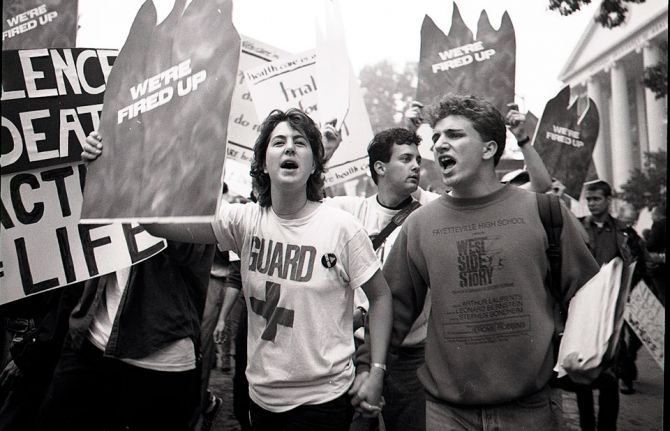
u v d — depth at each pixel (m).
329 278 2.31
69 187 3.00
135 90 2.51
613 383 3.71
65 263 2.95
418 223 2.42
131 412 3.03
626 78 9.20
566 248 2.25
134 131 2.49
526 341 2.22
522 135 3.51
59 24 3.72
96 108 3.03
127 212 2.44
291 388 2.30
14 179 2.97
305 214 2.39
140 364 2.95
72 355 2.98
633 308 4.28
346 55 3.20
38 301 3.23
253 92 4.05
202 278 3.10
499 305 2.24
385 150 3.13
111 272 2.95
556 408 2.41
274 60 4.29
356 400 2.35
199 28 2.34
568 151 4.34
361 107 3.93
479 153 2.32
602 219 4.37
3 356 3.65
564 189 4.34
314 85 4.10
